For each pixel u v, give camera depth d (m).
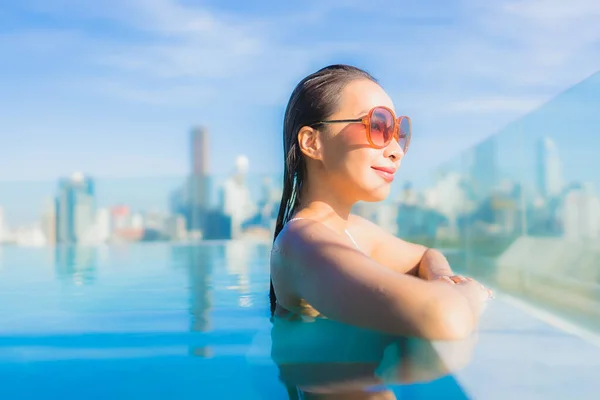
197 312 2.04
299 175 2.08
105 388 1.14
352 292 1.50
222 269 3.92
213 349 1.45
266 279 3.20
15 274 3.70
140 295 2.54
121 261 4.89
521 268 3.54
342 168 1.96
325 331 1.60
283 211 2.13
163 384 1.16
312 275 1.62
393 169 2.04
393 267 2.21
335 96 1.99
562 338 1.55
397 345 1.45
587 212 2.92
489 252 4.45
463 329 1.45
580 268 2.84
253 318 1.88
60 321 1.88
